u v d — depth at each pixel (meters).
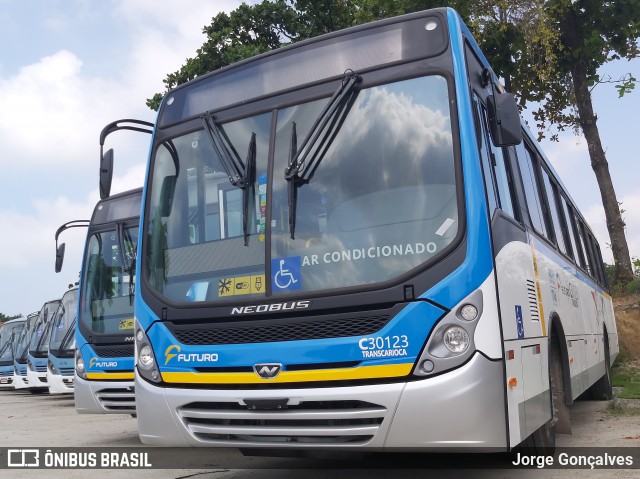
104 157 6.61
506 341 4.63
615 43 20.69
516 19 18.05
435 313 4.47
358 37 5.39
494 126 5.18
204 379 5.05
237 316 5.02
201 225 5.56
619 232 21.19
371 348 4.54
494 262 4.66
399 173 4.89
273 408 4.75
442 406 4.34
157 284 5.56
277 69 5.64
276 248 5.07
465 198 4.68
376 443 4.50
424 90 5.04
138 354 5.50
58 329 18.30
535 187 7.26
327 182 5.06
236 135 5.61
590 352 9.24
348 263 4.80
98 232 11.21
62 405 18.14
